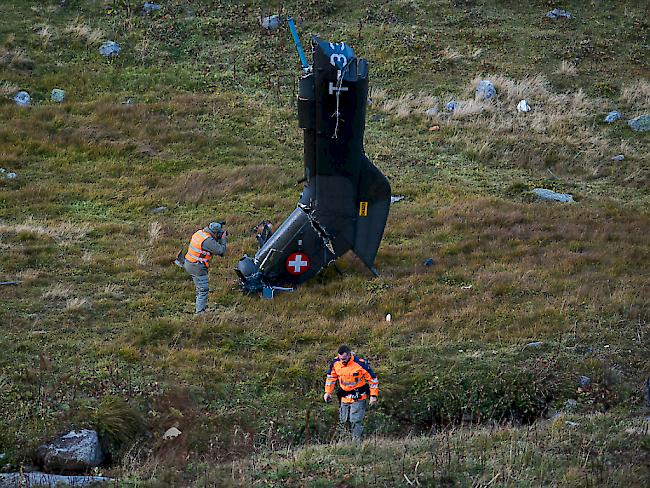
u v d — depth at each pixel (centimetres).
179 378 4781
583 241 7375
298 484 3434
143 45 11569
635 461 3638
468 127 10194
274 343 5366
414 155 9631
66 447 3959
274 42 11769
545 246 7250
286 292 6247
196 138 9600
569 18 12550
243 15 12394
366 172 6234
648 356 5272
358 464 3653
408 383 4903
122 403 4372
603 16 12656
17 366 4744
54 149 9144
